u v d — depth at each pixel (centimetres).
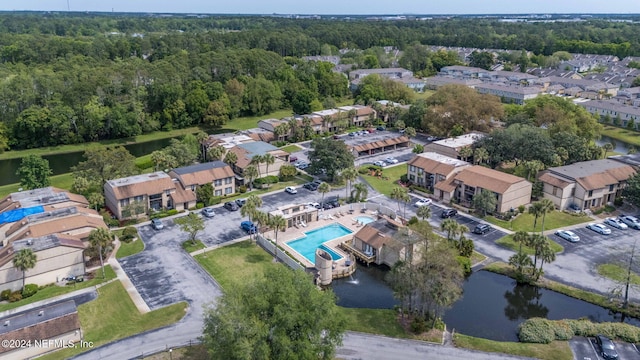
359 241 9438
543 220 9806
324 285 8406
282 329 5506
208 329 5650
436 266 6962
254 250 9344
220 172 12012
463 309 7688
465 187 11512
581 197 11062
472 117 16400
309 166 13188
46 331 6481
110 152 12181
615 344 6644
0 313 7250
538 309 7662
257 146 14238
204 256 9050
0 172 15038
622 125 19000
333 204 11412
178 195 11231
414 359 6384
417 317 7106
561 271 8538
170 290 7919
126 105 18650
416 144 16575
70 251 8250
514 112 17162
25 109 17312
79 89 17862
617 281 8194
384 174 13700
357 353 6488
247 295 5809
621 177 11619
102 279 8231
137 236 9862
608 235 9894
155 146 18225
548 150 12619
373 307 7725
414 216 10744
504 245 9556
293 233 10206
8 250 8156
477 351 6562
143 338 6744
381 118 19625
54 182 13288
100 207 11069
